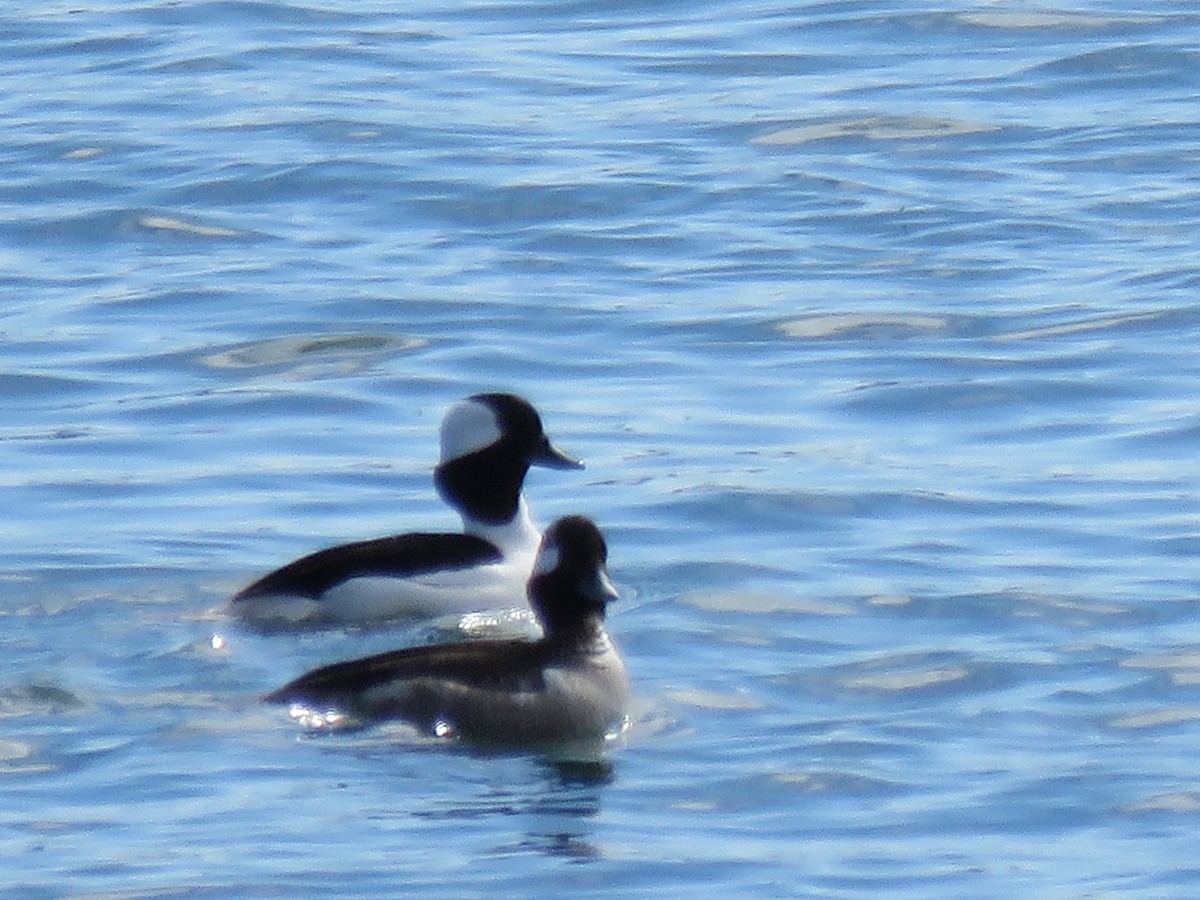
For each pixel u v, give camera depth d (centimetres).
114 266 2427
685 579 1630
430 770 1320
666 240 2486
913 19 3247
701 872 1203
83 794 1284
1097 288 2303
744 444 1927
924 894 1181
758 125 2844
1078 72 3042
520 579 1633
